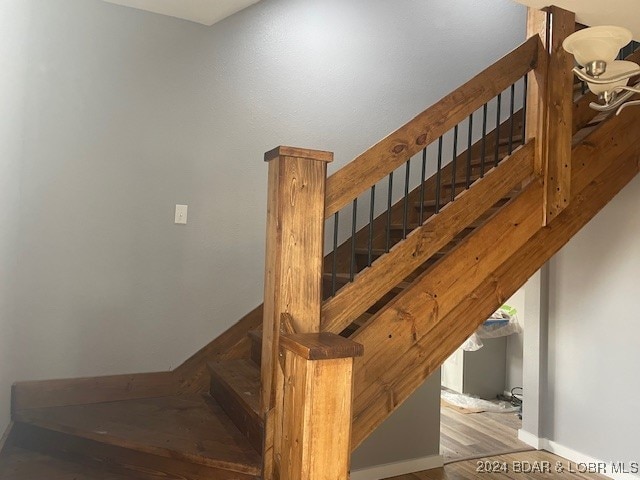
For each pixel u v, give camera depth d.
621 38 1.33
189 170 2.80
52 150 2.48
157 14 2.71
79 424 2.21
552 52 2.34
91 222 2.56
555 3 2.22
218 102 2.88
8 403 2.35
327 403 1.42
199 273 2.82
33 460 2.19
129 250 2.65
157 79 2.71
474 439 4.28
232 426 2.20
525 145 2.36
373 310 2.55
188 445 1.96
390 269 1.99
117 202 2.62
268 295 1.81
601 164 2.58
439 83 3.67
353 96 3.33
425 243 2.07
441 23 3.70
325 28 3.24
